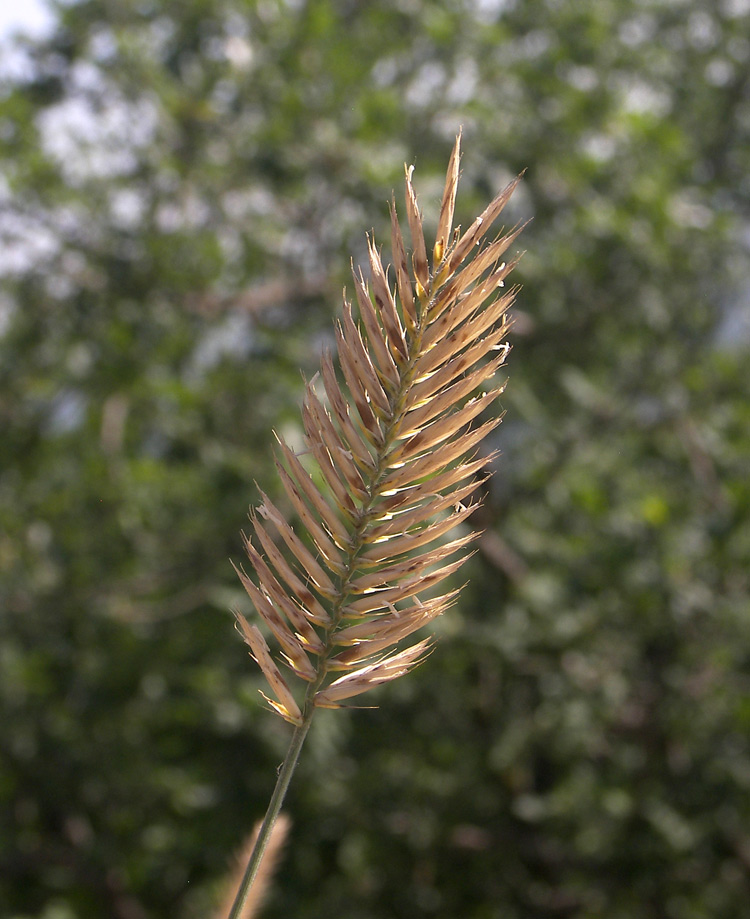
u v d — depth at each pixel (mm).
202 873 5855
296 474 833
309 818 5516
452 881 5980
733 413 5703
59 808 5914
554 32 5773
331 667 856
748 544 5188
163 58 5465
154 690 5410
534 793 6062
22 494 5855
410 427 803
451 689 5621
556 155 5418
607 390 5867
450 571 850
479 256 780
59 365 5602
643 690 5605
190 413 5469
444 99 5531
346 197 5254
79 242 5445
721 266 5898
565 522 5625
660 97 6375
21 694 5660
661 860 5500
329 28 5348
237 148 5438
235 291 5652
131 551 5469
